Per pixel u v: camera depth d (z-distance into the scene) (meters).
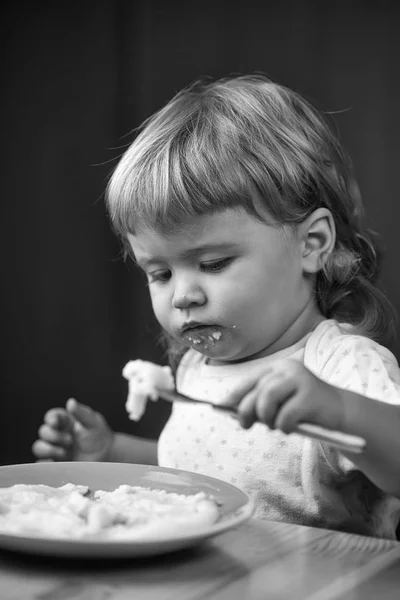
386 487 0.92
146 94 3.01
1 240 3.15
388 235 2.71
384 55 2.75
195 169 1.18
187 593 0.70
